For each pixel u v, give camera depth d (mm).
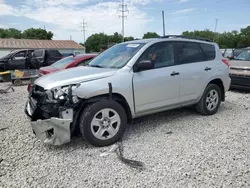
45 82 3400
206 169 2787
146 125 4406
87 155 3215
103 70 3691
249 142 3559
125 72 3654
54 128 3086
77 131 3613
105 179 2637
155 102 4008
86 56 7727
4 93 8547
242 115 5020
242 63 7789
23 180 2646
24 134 4039
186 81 4383
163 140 3680
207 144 3496
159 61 4090
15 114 5375
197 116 4922
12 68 12203
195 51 4688
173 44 4352
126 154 3209
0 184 2570
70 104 3127
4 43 35188
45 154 3264
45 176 2721
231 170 2754
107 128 3486
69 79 3338
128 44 4402
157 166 2879
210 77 4797
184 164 2910
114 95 3607
